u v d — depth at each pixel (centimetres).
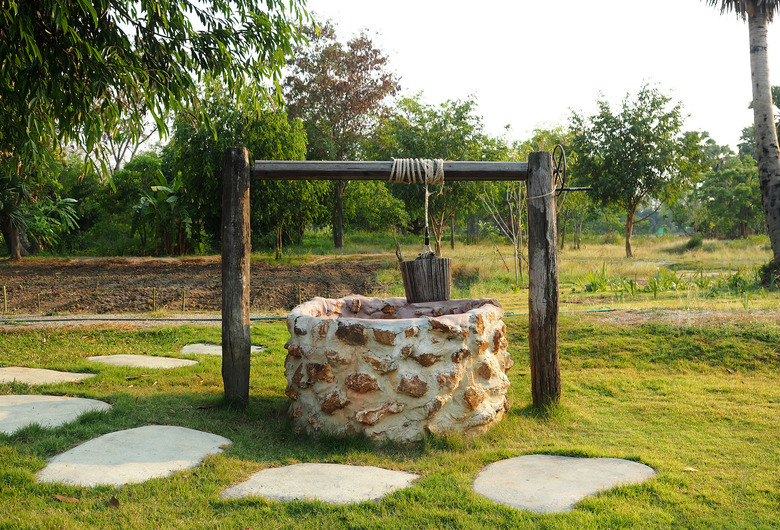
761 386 645
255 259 2522
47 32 604
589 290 1379
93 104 641
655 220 8888
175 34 742
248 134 2381
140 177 3219
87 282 1866
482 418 500
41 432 452
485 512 343
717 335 791
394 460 442
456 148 2372
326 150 3294
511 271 1883
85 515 329
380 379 475
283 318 1155
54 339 903
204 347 888
